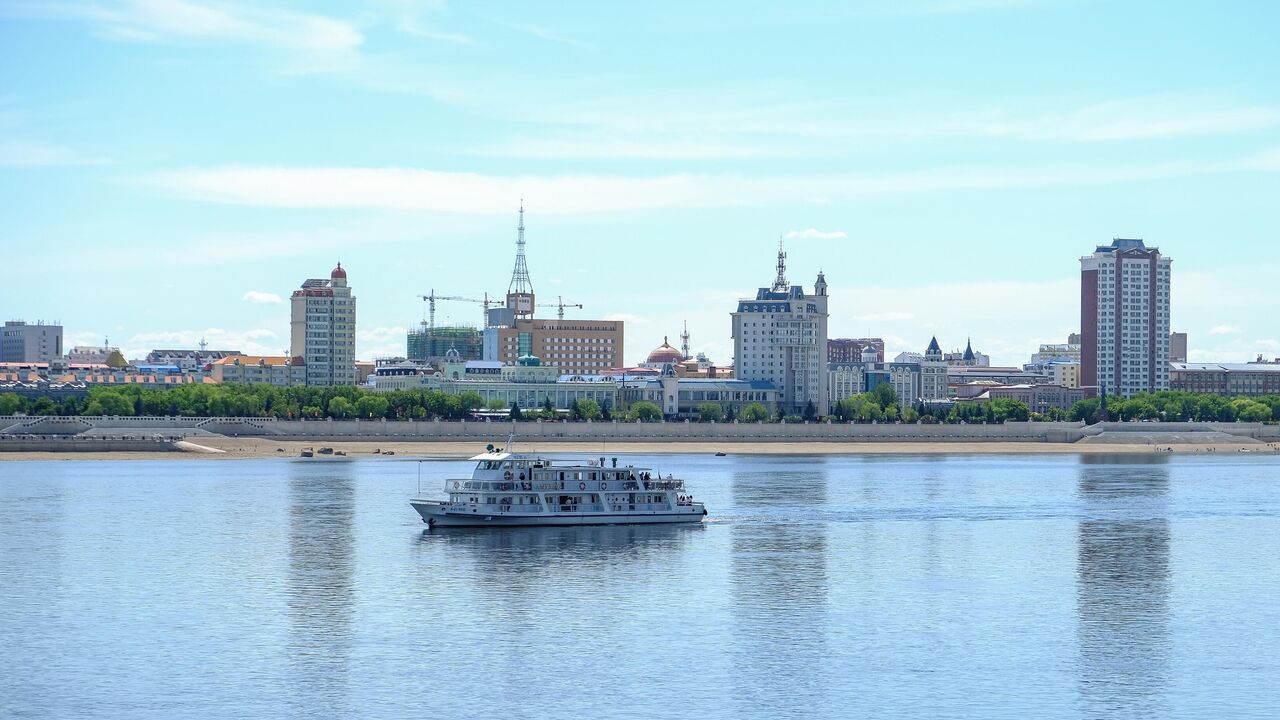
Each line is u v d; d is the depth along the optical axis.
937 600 181.88
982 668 147.88
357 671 145.75
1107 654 153.38
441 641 158.00
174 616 170.75
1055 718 131.88
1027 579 197.62
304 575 197.62
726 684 141.62
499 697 137.12
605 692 139.00
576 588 188.50
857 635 161.62
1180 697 138.12
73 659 150.38
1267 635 162.38
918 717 132.00
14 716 131.38
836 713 132.88
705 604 178.50
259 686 140.62
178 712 132.75
